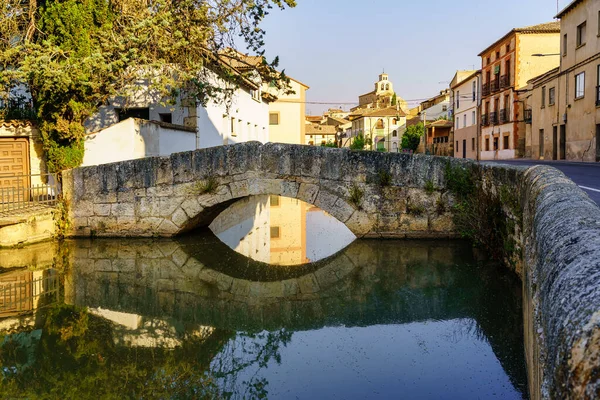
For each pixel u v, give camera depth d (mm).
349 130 100438
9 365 5391
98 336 6250
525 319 4703
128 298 7922
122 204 11812
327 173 10711
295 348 5707
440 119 64938
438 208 10367
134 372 5180
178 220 11602
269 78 15539
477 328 5973
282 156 10898
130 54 12617
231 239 12781
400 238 10555
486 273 7980
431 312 6723
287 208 21250
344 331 6176
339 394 4418
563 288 1542
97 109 14188
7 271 9289
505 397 4184
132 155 14883
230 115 25406
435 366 4926
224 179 11234
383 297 7523
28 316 6984
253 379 4887
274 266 9992
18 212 11461
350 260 9453
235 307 7484
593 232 1990
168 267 9820
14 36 14141
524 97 39469
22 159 14641
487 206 9016
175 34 13094
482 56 48094
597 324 1120
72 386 4898
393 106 100062
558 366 1210
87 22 12953
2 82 13047
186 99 17797
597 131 24469
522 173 6699
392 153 10523
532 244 3637
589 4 25219
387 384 4566
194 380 4953
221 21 14391
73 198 11953
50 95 12836
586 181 11641
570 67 27625
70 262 9984
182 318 6973
